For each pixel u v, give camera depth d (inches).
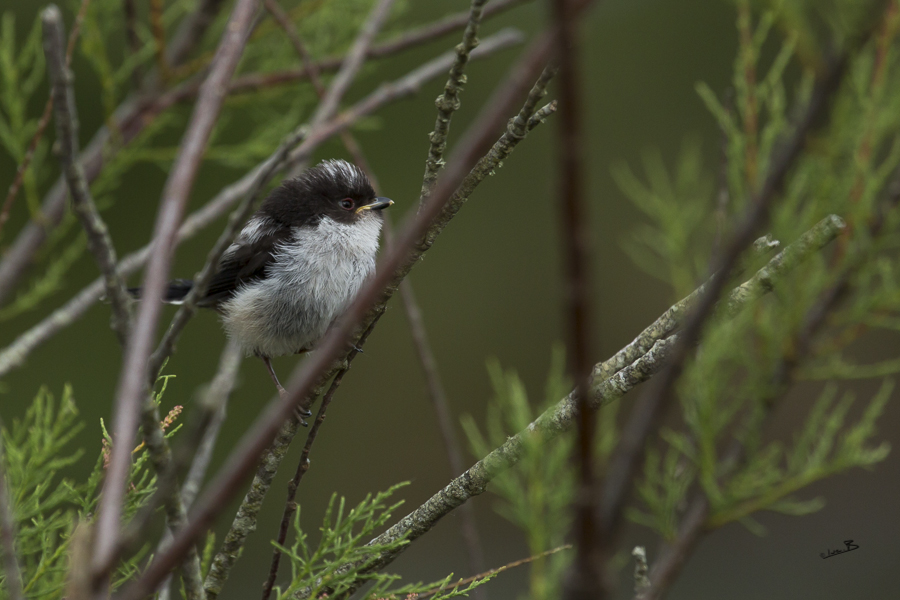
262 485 204.2
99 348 695.1
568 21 78.6
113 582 189.9
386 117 765.9
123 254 732.7
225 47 183.2
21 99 337.1
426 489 750.5
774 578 595.8
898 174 273.9
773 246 164.1
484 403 788.6
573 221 81.6
